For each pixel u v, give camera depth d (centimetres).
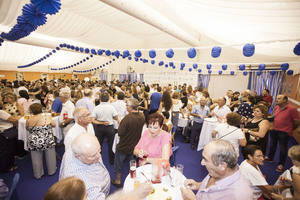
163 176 159
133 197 79
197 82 963
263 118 271
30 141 240
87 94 356
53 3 101
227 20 253
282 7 170
